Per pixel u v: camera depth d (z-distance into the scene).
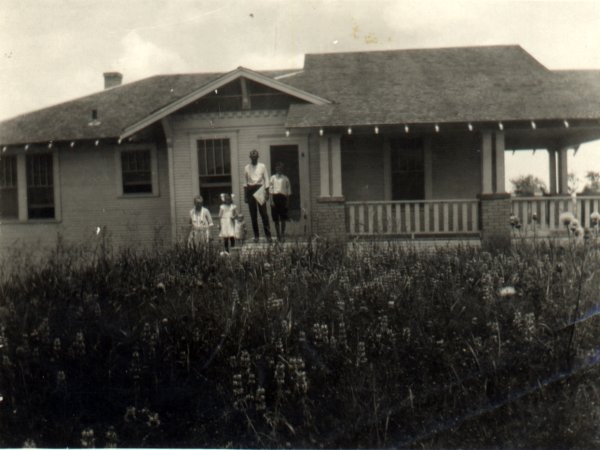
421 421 4.56
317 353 5.41
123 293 7.46
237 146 15.92
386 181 16.36
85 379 5.23
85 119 18.30
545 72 16.23
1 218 18.06
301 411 4.70
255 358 5.34
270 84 14.77
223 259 8.88
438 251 9.28
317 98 14.70
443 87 15.30
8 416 4.76
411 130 13.92
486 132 13.86
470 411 4.62
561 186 18.00
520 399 4.71
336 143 13.89
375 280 7.11
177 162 16.06
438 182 16.38
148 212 17.53
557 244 9.16
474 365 5.10
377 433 4.40
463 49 18.52
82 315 6.51
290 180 15.88
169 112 15.23
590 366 4.98
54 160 17.78
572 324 5.49
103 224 17.62
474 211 13.94
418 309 6.20
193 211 13.04
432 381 5.00
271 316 6.00
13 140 17.45
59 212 17.80
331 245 9.52
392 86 15.58
